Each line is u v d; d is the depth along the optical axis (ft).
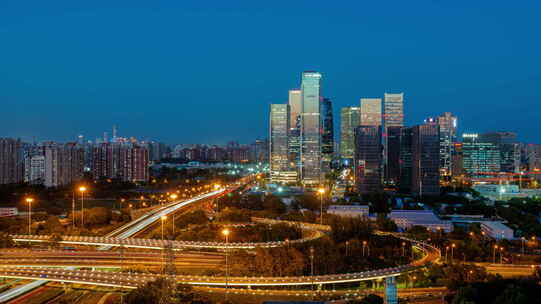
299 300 613.52
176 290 606.14
